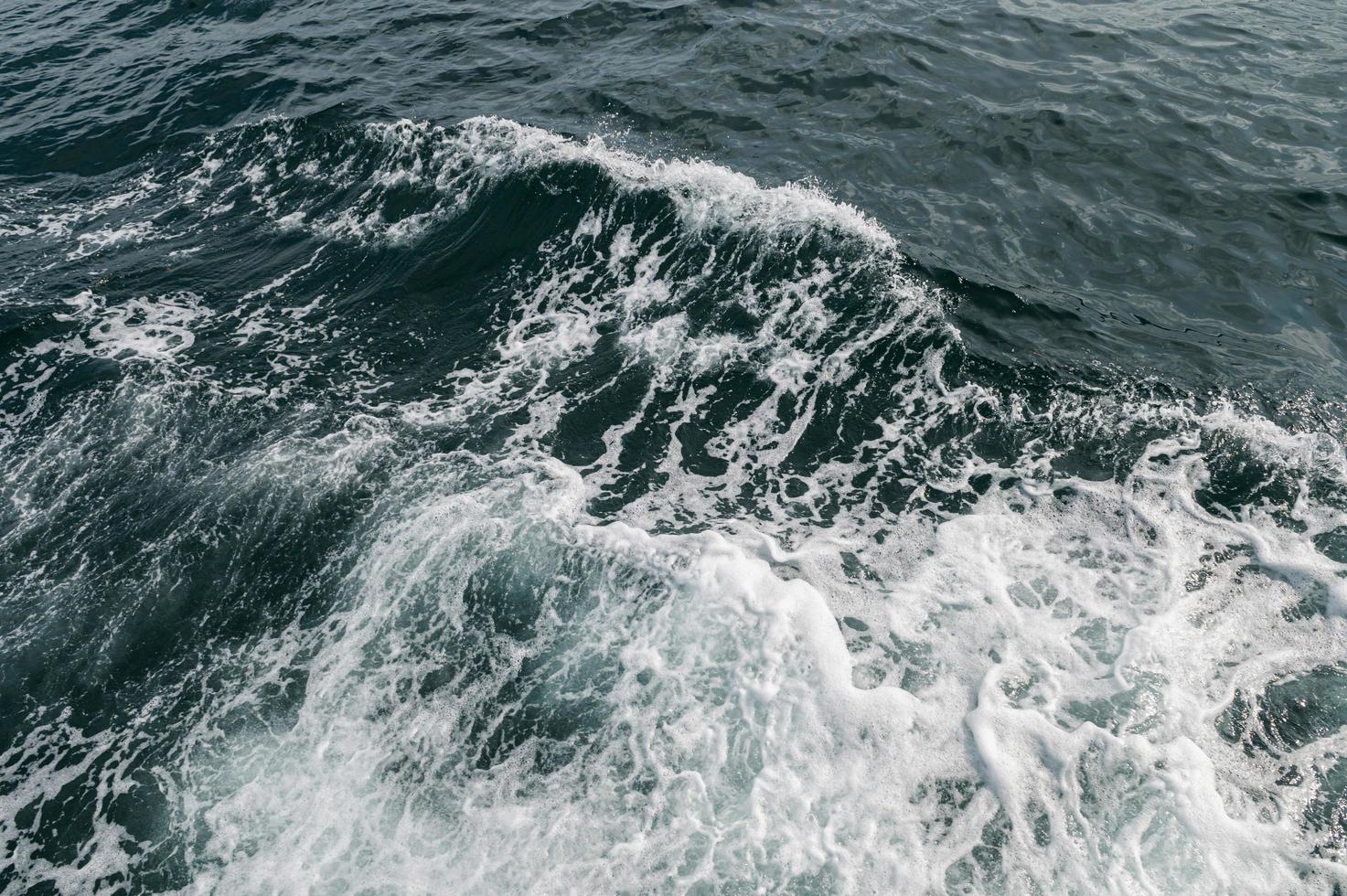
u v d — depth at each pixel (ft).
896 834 21.94
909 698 24.79
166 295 45.11
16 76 70.95
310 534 31.37
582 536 30.63
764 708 24.77
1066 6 61.57
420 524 31.32
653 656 26.53
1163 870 20.77
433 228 47.29
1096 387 34.32
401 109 56.90
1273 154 46.70
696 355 37.83
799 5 63.52
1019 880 20.92
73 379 39.58
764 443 34.14
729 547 29.78
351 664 27.30
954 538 29.58
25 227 52.49
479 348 39.91
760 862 21.56
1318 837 21.20
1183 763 22.76
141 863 23.07
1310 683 24.47
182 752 25.52
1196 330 36.91
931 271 40.01
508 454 34.22
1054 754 23.15
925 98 52.49
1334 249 40.73
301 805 23.85
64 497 34.01
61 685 27.76
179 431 36.37
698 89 55.11
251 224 50.55
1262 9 60.18
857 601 27.73
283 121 57.47
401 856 22.53
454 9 70.74
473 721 25.45
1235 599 26.76
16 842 23.90
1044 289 39.22
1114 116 49.93
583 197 46.01
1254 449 31.30
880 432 33.99
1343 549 27.84
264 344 41.19
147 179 56.29
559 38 63.67
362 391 37.93
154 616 29.45
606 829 22.58
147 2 81.46
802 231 41.70
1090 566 28.14
